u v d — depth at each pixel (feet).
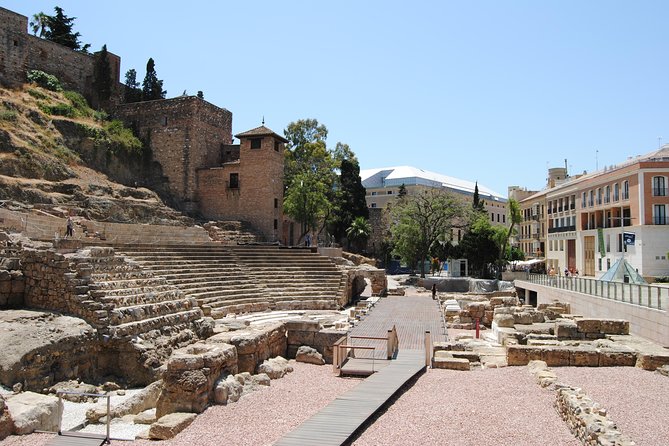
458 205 216.54
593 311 95.61
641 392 45.34
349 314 114.11
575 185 222.28
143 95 240.53
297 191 203.82
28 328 61.05
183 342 73.36
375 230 281.54
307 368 64.08
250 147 196.75
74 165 170.30
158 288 84.12
